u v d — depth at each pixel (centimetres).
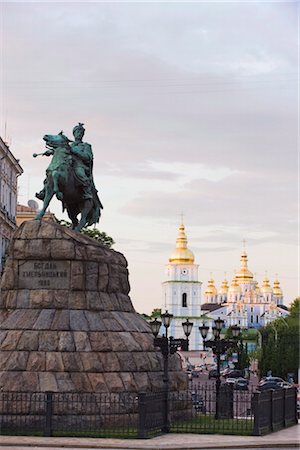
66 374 3175
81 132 3744
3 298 3453
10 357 3209
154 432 3028
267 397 3269
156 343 3244
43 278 3438
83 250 3462
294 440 2938
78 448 2716
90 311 3400
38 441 2805
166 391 3158
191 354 14850
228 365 12475
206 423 3369
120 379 3228
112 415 3136
